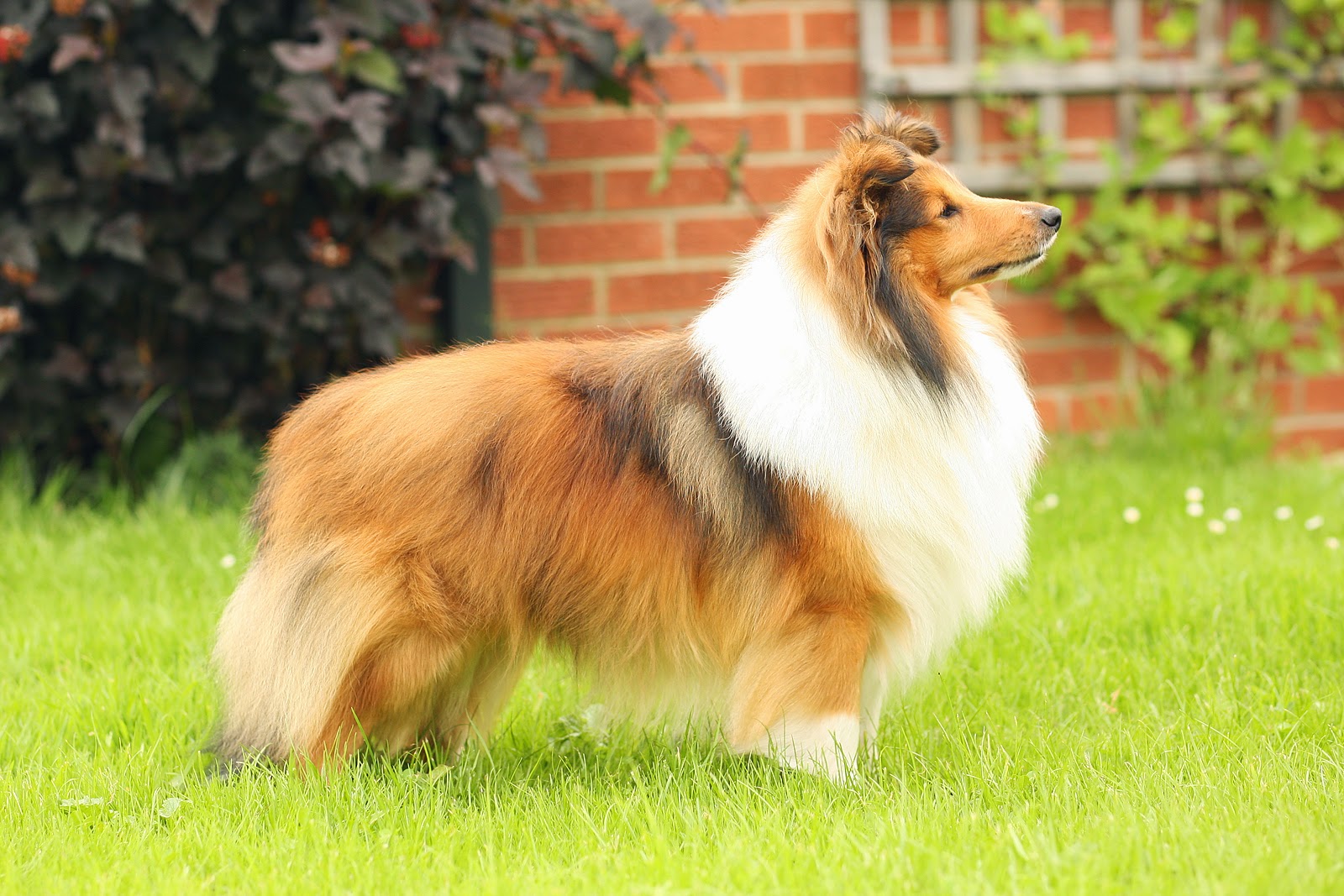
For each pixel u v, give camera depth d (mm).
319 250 8383
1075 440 9984
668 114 9578
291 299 8484
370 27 7945
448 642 4871
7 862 4289
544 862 4309
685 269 9711
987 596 5215
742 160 9523
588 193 9586
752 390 4801
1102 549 7645
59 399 8469
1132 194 10242
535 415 4930
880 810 4633
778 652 4848
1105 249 10047
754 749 4887
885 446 4758
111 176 8062
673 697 5223
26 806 4746
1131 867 4047
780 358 4785
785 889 3959
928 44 9867
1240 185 10180
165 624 6613
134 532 7895
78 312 8672
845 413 4727
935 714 5754
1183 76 9977
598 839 4449
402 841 4484
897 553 4820
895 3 9781
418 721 5191
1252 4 10141
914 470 4801
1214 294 10258
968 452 4926
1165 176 10047
